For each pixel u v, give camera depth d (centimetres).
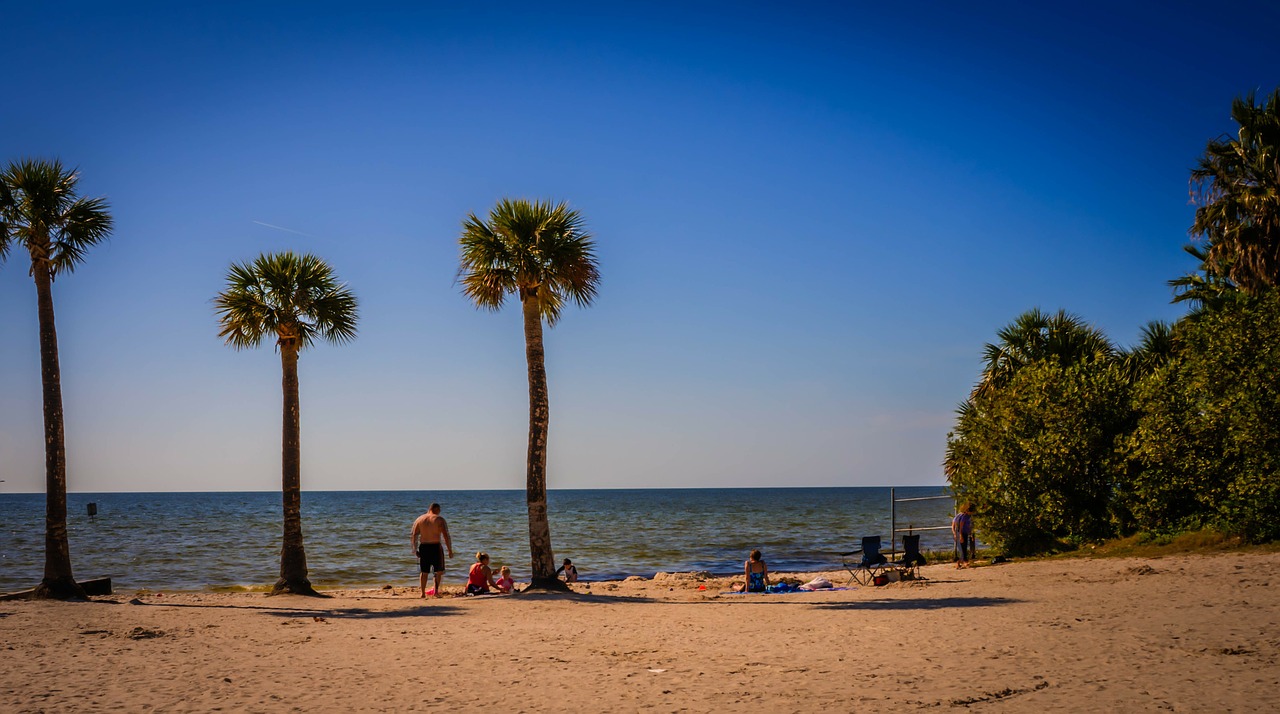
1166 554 2011
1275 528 1917
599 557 4169
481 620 1368
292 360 1986
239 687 767
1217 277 2453
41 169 1716
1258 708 603
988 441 2503
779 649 976
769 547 4697
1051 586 1550
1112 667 769
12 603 1555
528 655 959
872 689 723
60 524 1702
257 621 1337
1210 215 2298
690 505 14675
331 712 667
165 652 988
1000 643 940
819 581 1998
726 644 1031
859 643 997
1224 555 1847
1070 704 638
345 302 2025
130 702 700
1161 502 2142
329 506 15838
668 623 1295
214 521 8975
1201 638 895
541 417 2023
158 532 6706
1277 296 1997
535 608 1585
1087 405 2358
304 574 1955
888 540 4606
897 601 1473
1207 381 2061
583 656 948
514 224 1994
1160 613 1096
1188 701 630
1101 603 1241
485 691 749
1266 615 1030
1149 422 2139
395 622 1338
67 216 1728
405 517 10081
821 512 11006
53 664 889
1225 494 2033
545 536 1992
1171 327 2681
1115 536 2297
